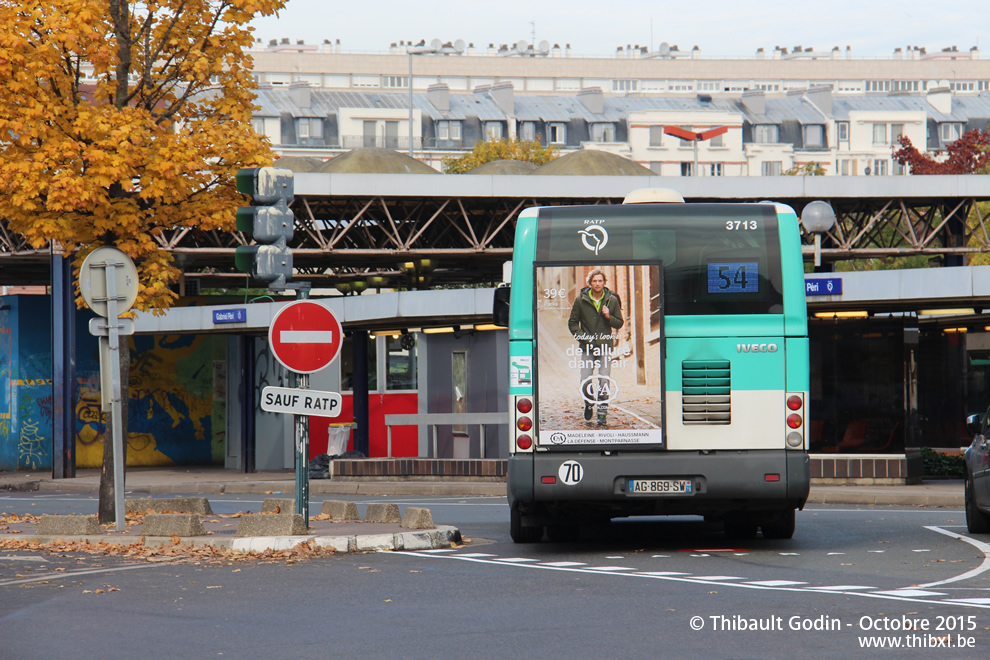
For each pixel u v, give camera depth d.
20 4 25.08
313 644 13.05
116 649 12.96
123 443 24.80
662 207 21.25
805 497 20.88
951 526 26.38
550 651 12.45
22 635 13.88
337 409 22.77
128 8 26.88
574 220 21.27
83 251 26.50
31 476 59.44
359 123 194.38
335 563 20.23
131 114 25.72
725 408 20.92
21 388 64.31
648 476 20.84
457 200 73.56
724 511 22.02
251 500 40.72
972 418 25.27
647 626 13.80
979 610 14.54
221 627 14.20
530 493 20.97
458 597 16.27
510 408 21.19
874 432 39.50
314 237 71.94
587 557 20.97
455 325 47.59
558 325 21.09
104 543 22.48
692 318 21.00
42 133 25.27
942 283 36.66
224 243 73.25
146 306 26.56
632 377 20.97
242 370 59.06
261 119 190.50
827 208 39.34
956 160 135.00
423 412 49.78
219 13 27.34
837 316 39.81
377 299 46.78
